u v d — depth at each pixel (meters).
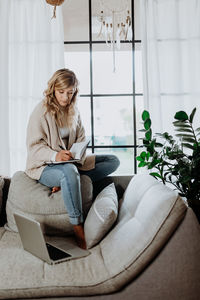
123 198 2.36
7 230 2.30
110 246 1.76
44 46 3.51
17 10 3.54
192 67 3.59
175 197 1.60
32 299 1.55
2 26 3.49
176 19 3.57
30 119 2.30
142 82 3.58
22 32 3.55
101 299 1.55
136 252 1.55
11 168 3.58
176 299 1.53
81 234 1.97
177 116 2.25
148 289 1.54
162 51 3.61
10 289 1.53
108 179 2.62
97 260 1.71
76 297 1.55
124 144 3.88
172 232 1.56
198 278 1.53
